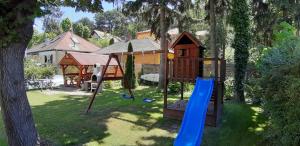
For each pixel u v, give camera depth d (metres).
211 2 15.09
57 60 30.28
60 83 21.70
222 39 19.75
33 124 6.13
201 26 24.08
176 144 6.99
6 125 5.82
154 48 23.75
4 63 5.59
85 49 32.50
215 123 8.97
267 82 6.62
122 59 21.95
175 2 16.69
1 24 4.54
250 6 15.47
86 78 20.36
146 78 22.00
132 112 11.04
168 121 9.70
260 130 8.52
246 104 12.48
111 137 7.91
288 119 5.73
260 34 16.56
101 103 13.16
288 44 7.07
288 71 6.26
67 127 8.72
